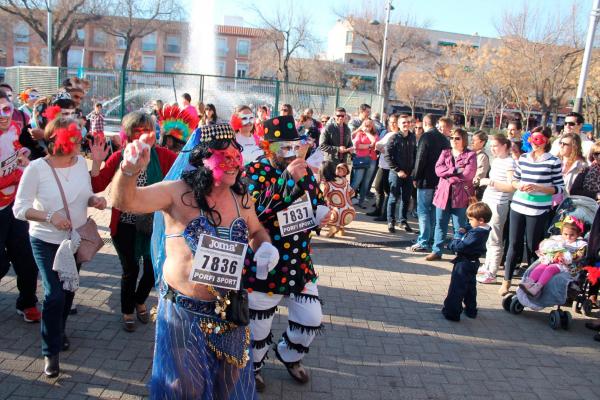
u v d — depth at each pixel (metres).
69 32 33.19
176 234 2.64
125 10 35.22
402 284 6.33
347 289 6.00
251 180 3.48
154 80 16.92
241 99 17.34
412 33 47.41
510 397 3.92
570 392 4.06
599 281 5.65
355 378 4.03
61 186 3.72
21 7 32.19
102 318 4.72
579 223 5.61
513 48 28.17
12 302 4.93
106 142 4.81
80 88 5.37
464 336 4.97
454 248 5.30
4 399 3.39
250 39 64.12
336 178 8.31
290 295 3.58
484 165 8.08
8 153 4.22
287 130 3.51
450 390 3.96
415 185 7.79
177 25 37.72
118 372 3.84
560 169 5.88
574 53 24.78
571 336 5.17
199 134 3.21
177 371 2.62
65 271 3.59
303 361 4.22
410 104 53.00
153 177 4.29
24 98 6.89
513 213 6.08
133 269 4.38
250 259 3.41
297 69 51.38
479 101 53.56
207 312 2.66
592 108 28.31
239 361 2.73
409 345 4.67
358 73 65.38
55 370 3.69
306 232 3.54
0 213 4.25
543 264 5.54
